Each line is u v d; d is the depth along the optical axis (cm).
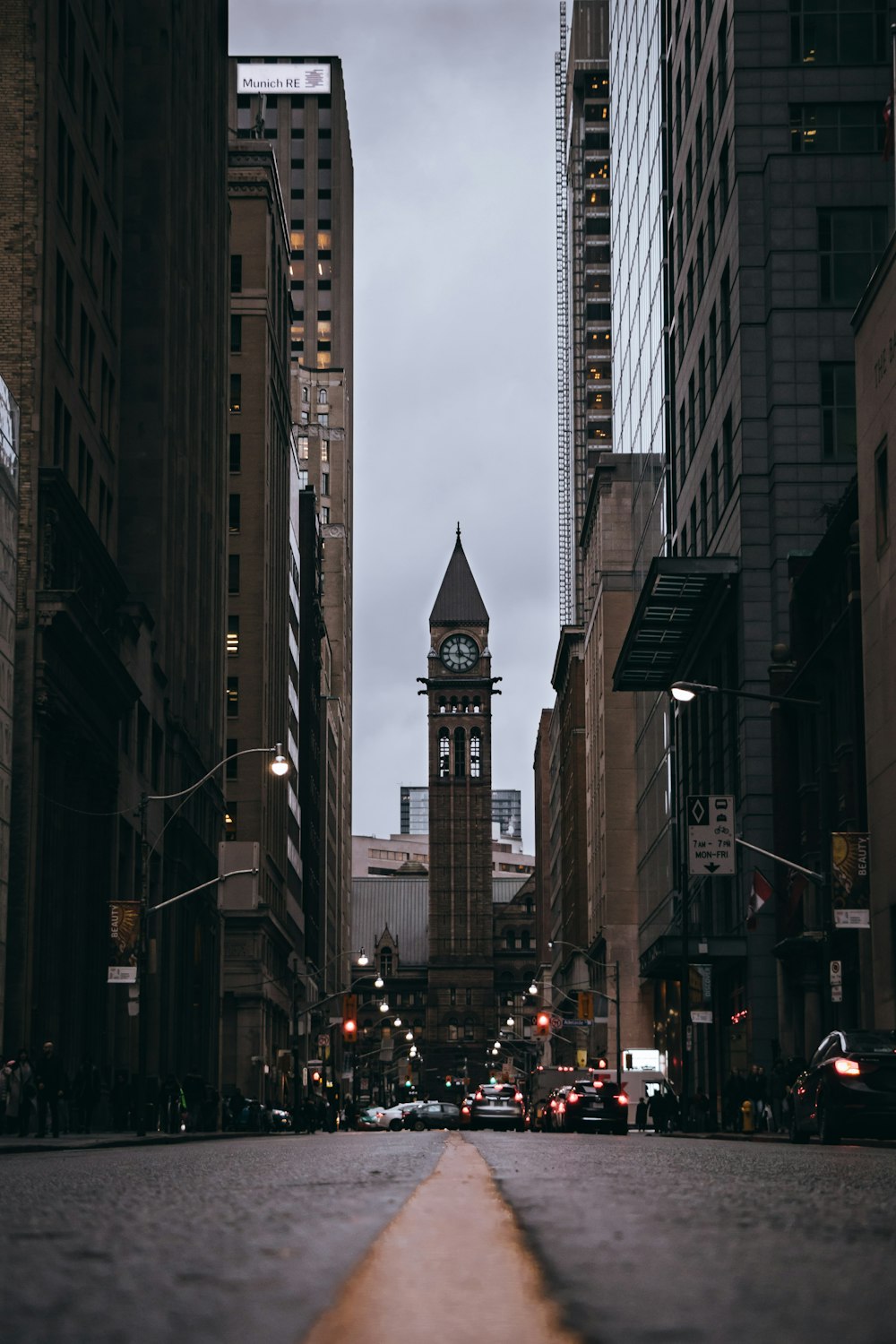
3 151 5569
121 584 6381
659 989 10119
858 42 6919
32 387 5438
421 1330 450
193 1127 6631
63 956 5728
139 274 7612
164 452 7569
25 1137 4144
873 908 4697
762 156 6900
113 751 6444
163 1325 462
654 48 9644
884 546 4669
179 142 8238
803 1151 2486
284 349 13162
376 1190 1171
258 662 11531
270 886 12069
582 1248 684
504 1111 8706
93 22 6600
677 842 8838
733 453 7031
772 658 6216
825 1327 461
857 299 6775
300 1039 14012
